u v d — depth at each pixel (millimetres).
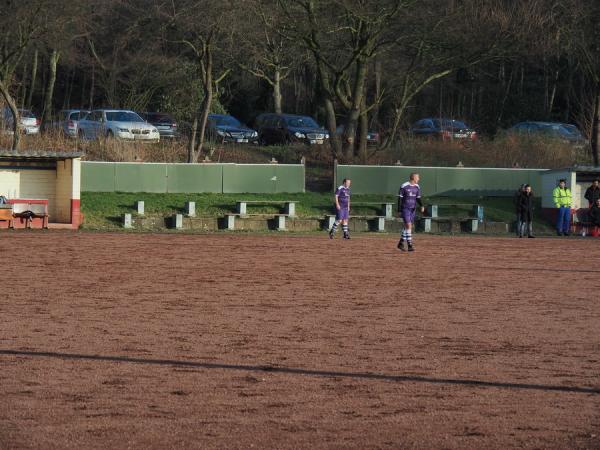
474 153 128250
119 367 27141
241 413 22281
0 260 58219
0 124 116938
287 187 109562
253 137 139375
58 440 19781
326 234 96062
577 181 111375
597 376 26922
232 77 173500
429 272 55438
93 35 157000
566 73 181500
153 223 97938
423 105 181875
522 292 46344
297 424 21406
